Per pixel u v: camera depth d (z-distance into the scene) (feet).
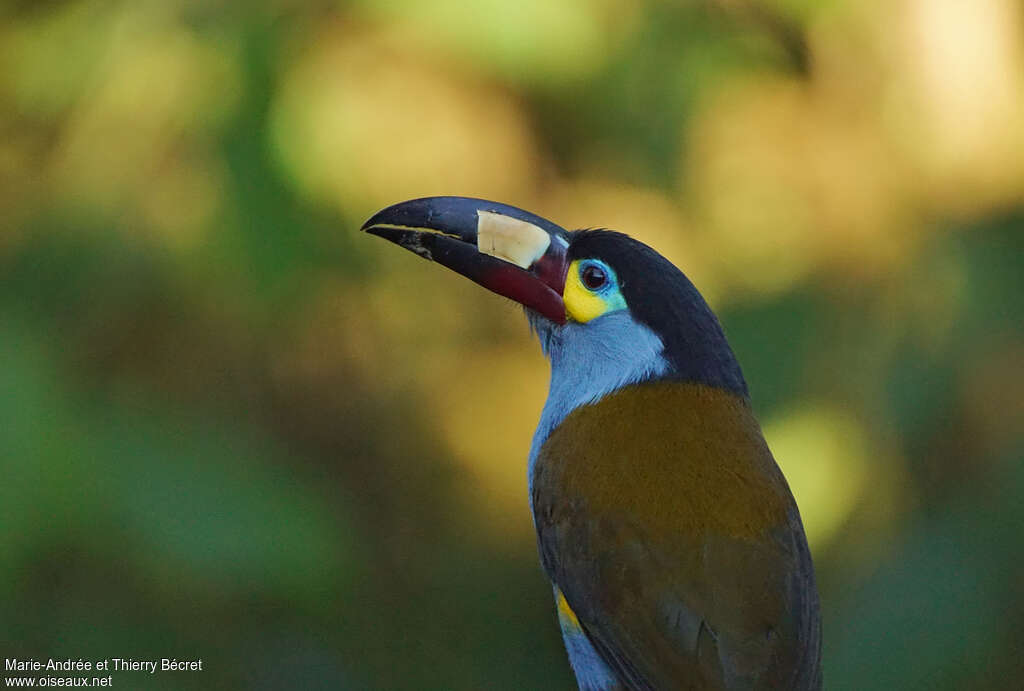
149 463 34.37
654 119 43.19
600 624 27.53
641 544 27.43
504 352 51.31
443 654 47.24
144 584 38.06
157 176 38.78
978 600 33.12
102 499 33.63
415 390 50.03
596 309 30.83
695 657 26.35
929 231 41.60
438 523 49.78
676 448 28.55
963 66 44.39
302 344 46.39
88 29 39.88
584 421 29.73
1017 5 44.52
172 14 38.93
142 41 38.96
